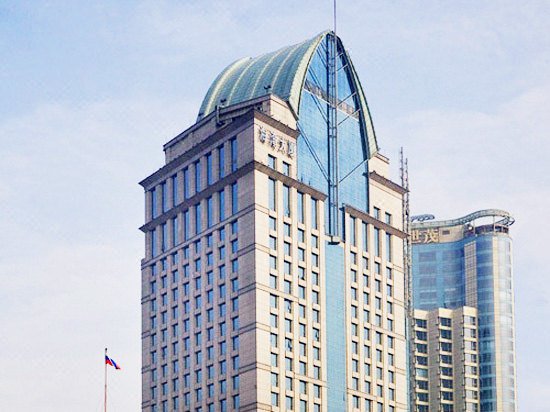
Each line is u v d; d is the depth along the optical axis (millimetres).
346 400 188875
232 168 188750
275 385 175750
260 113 185750
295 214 189000
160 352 197875
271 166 187375
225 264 185875
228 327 182000
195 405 185875
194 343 189750
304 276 187375
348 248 199250
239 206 184750
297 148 194125
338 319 192250
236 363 178500
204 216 193250
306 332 184500
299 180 192375
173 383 192875
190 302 193000
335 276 194250
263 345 175375
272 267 181625
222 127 191500
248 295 178125
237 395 176625
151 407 196500
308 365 182750
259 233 180250
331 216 197500
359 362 194375
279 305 180500
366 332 198375
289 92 195125
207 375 184625
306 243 189625
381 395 197625
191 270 194375
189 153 199250
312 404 181375
